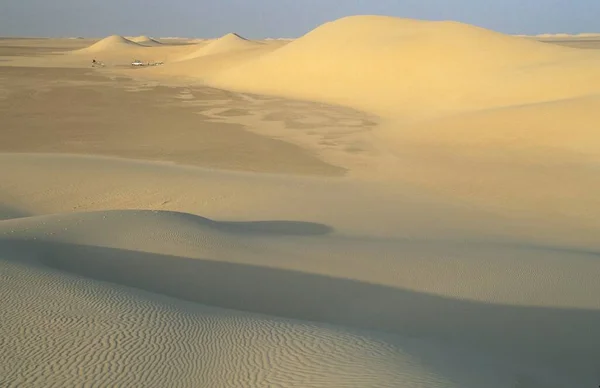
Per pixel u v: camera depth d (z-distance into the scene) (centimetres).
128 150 3494
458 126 3944
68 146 3597
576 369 945
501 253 1594
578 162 2970
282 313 1180
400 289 1308
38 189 2489
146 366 780
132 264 1354
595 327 1112
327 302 1237
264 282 1323
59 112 4981
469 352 967
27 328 864
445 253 1578
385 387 705
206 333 923
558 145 3262
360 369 766
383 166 3133
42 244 1388
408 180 2825
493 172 2914
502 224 2111
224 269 1377
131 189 2498
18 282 1059
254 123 4566
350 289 1305
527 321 1140
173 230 1571
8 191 2456
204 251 1462
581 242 1898
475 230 2014
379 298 1259
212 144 3703
